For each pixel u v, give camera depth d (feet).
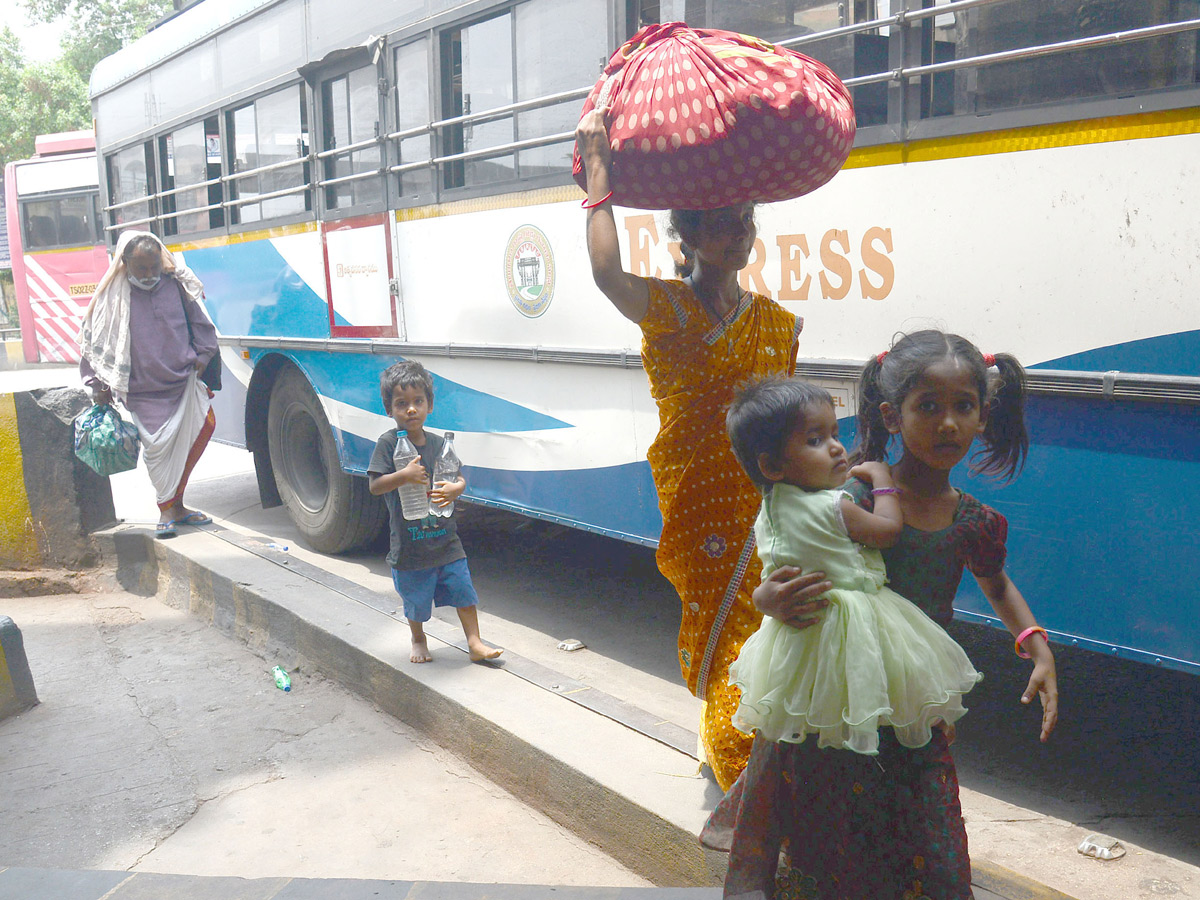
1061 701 12.48
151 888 9.04
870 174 10.30
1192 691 12.64
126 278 20.21
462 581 13.28
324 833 10.92
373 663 13.80
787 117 7.12
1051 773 10.73
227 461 34.35
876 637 5.96
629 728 11.14
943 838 6.16
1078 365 8.95
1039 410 9.25
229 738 13.46
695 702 13.10
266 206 21.16
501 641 15.55
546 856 10.12
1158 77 8.29
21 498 21.15
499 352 15.35
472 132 15.67
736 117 7.14
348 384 19.10
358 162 18.33
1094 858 9.00
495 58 15.07
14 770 12.91
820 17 10.78
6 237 72.18
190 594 19.12
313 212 19.65
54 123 110.32
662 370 8.40
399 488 13.03
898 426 6.21
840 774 6.31
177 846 10.89
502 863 10.06
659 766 10.22
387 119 17.35
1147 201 8.41
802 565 6.16
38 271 60.18
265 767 12.55
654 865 9.43
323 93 19.07
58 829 11.36
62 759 13.15
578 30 13.55
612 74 7.95
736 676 6.64
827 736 6.06
